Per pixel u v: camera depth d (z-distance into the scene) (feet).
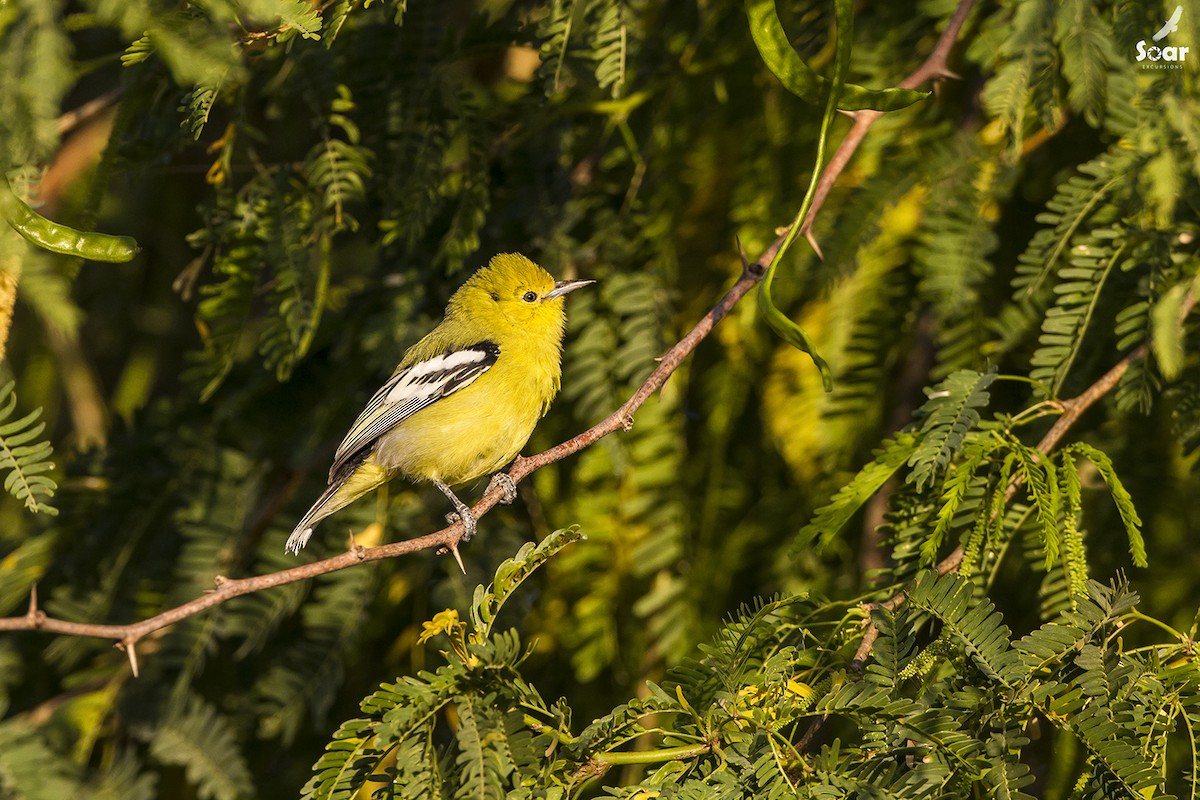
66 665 36.58
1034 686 19.42
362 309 38.06
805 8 36.14
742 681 21.29
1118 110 28.04
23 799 31.19
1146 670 19.94
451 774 19.45
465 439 34.86
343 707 38.81
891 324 32.91
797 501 36.19
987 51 30.25
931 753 18.66
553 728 20.45
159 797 37.73
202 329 32.53
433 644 36.19
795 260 33.42
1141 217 27.04
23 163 20.62
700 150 37.17
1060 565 25.53
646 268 36.22
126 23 20.48
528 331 35.40
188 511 37.40
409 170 33.37
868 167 33.27
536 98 35.83
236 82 28.63
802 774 18.86
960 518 24.75
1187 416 27.14
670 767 19.97
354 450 34.91
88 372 49.93
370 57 33.24
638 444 35.04
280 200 32.09
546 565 35.76
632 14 29.63
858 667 22.11
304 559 36.65
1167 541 30.83
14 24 19.12
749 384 37.06
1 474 34.35
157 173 36.40
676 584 34.83
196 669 35.91
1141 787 18.07
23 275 23.79
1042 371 27.27
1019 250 34.96
